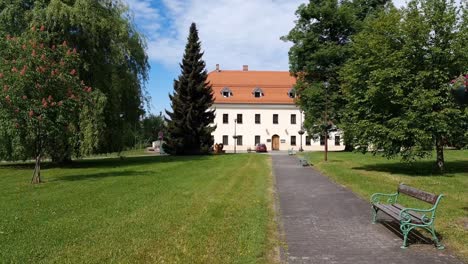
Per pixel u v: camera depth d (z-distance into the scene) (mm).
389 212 8055
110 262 6328
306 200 12195
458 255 6613
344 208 10859
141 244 7270
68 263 6309
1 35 21188
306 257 6582
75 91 17547
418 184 15797
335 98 40781
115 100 27547
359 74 22125
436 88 20156
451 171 21234
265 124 71312
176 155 43281
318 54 41250
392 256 6594
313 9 42562
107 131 27000
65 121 17078
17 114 16156
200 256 6570
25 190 14539
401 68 19953
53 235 7969
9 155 22938
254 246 7082
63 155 25578
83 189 14594
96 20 26844
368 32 22891
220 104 71125
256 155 40688
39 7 25875
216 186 15328
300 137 71125
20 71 16047
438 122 19141
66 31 26203
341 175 18938
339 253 6793
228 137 71062
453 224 8594
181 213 10008
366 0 43656
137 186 15344
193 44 45844
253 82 73688
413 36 20516
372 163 26656
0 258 6570
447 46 20219
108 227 8586
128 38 29141
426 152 20344
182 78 45219
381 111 21312
